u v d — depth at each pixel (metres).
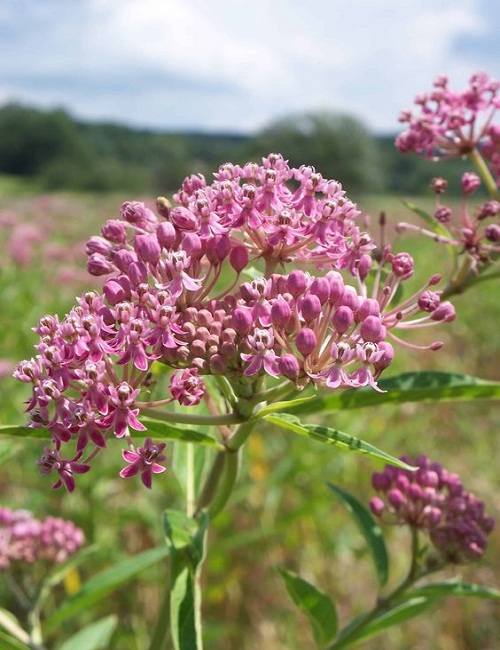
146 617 0.28
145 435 0.13
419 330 0.61
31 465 0.30
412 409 0.44
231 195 0.13
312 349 0.12
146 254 0.13
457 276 0.18
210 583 0.29
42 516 0.30
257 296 0.13
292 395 0.14
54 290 0.47
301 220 0.15
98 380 0.12
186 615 0.12
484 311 0.65
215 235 0.13
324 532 0.31
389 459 0.12
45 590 0.21
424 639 0.29
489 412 0.47
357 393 0.16
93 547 0.22
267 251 0.14
